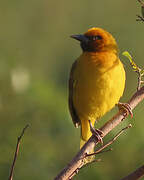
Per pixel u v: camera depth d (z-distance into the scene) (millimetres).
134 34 22734
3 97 13070
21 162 12258
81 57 10172
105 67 9758
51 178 12383
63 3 27016
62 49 26422
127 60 20531
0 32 26234
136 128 13211
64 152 13039
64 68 25125
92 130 8094
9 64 13234
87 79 9820
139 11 24484
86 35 10477
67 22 26969
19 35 26594
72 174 7383
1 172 12055
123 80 10000
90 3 26438
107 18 25250
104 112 10234
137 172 6684
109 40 10367
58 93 13711
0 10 26594
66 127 13078
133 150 13094
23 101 13211
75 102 10305
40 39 26703
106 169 12891
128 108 8250
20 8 26922
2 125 12852
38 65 25328
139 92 8328
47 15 27156
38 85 13438
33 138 12914
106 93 9820
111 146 12742
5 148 12508
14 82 13094
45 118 13211
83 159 7500
